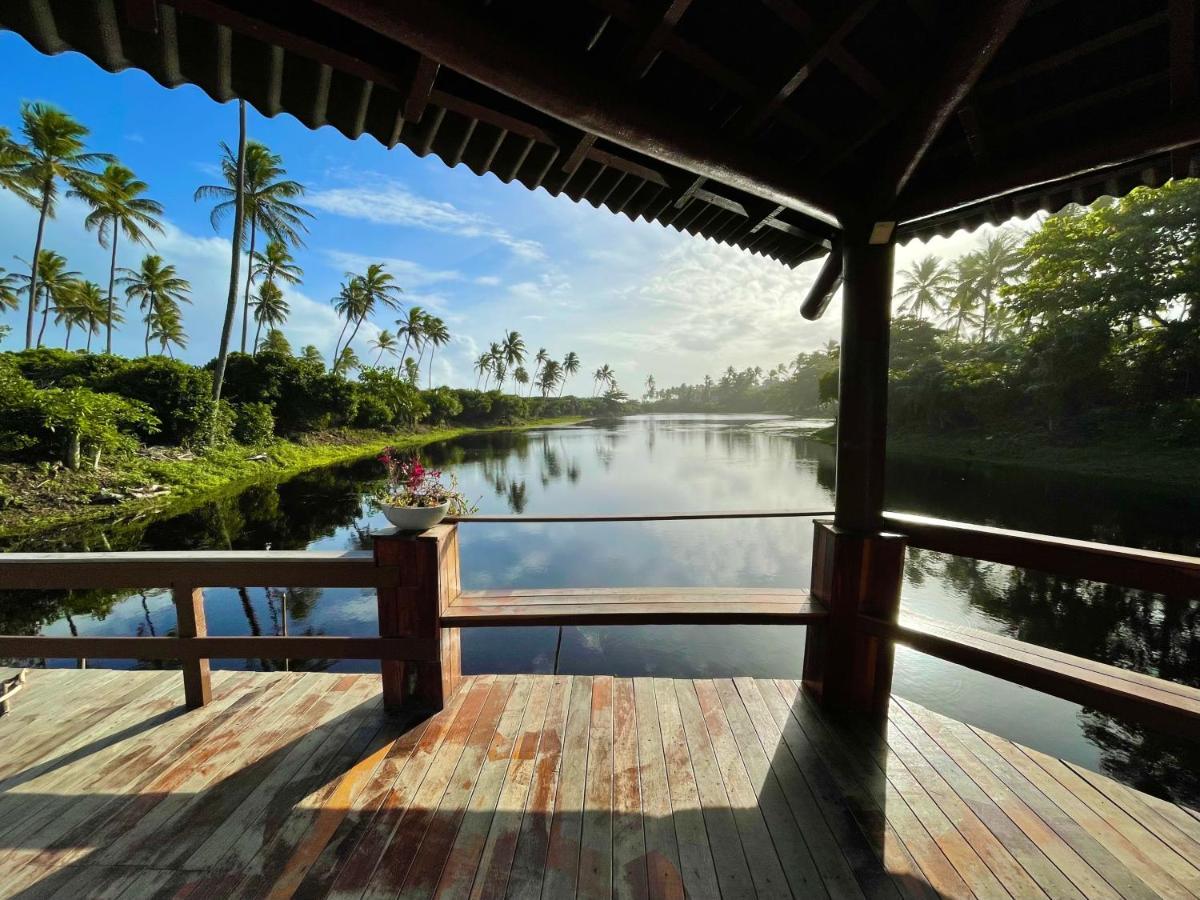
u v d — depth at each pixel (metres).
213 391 17.86
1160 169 1.67
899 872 1.33
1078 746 3.64
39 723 1.98
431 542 1.96
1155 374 15.48
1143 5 1.15
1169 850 1.40
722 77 1.27
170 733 1.91
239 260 17.12
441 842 1.42
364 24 0.90
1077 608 6.46
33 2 0.93
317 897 1.25
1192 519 10.59
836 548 1.98
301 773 1.70
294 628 5.73
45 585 1.91
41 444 11.54
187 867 1.34
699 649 5.11
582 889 1.27
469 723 1.98
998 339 25.53
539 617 1.99
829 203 1.75
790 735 1.91
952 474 16.69
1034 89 1.43
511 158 1.56
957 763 1.76
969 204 1.69
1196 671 4.91
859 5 1.06
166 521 10.73
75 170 19.30
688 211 2.05
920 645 1.81
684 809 1.55
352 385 26.58
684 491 15.41
